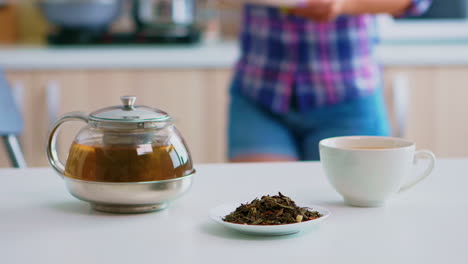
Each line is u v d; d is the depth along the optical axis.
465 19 2.75
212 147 2.61
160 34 2.71
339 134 1.81
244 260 0.71
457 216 0.88
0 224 0.85
